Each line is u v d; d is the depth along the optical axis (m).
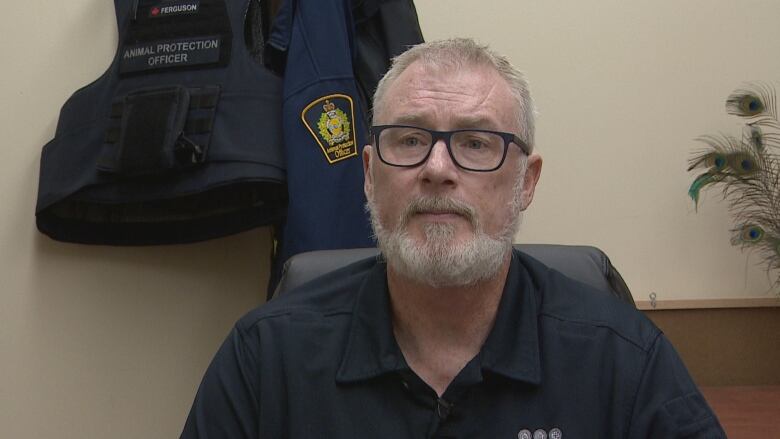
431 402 0.89
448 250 0.90
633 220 1.82
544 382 0.90
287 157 1.49
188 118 1.53
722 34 1.83
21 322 1.72
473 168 0.92
